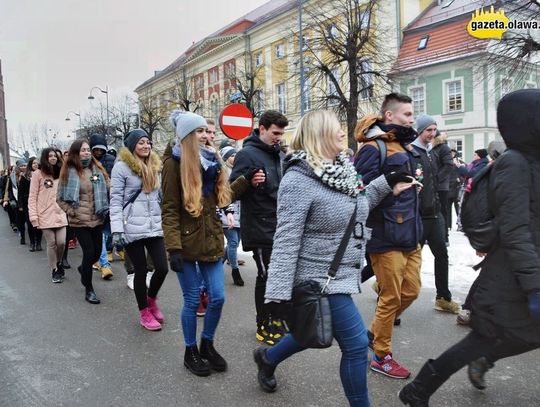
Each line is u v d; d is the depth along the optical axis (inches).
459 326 182.5
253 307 215.8
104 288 259.6
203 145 151.3
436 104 1238.9
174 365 153.9
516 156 100.0
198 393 134.0
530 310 95.7
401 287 147.1
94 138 312.5
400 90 1127.0
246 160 167.8
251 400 129.3
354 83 842.8
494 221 103.5
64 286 265.4
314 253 103.4
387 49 1026.1
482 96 1142.3
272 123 166.9
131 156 186.1
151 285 193.0
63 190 223.6
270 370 132.3
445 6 1304.1
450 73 1198.9
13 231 534.9
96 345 173.3
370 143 143.0
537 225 99.5
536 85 1089.4
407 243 138.2
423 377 113.5
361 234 106.0
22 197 388.5
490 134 1154.0
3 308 223.8
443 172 286.4
